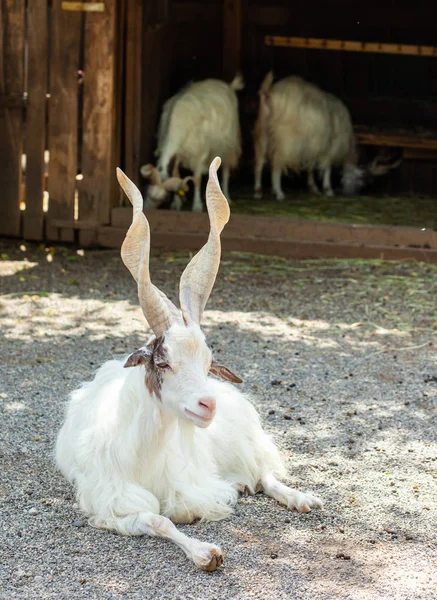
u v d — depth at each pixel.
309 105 9.45
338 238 8.50
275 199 9.64
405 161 10.09
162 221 8.65
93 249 8.70
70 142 8.65
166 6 9.62
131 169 8.85
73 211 8.70
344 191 9.94
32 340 7.15
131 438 4.94
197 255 4.88
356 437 6.32
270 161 9.66
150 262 8.34
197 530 5.06
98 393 5.48
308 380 6.79
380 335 7.33
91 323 7.38
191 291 4.82
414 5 10.41
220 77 10.32
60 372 6.81
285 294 7.86
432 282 8.05
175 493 5.14
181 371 4.53
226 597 4.39
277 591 4.45
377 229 8.46
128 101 8.77
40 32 8.59
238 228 8.58
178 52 10.12
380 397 6.65
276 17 10.38
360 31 10.46
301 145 9.53
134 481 5.04
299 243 8.49
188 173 9.71
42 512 5.24
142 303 4.61
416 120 10.36
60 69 8.59
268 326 7.40
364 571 4.65
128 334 7.25
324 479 5.77
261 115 9.48
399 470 5.91
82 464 5.27
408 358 7.05
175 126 8.84
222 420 5.60
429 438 6.32
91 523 5.07
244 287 7.95
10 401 6.53
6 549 4.82
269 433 6.33
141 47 8.76
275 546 4.90
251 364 6.93
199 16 10.19
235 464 5.59
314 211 9.26
